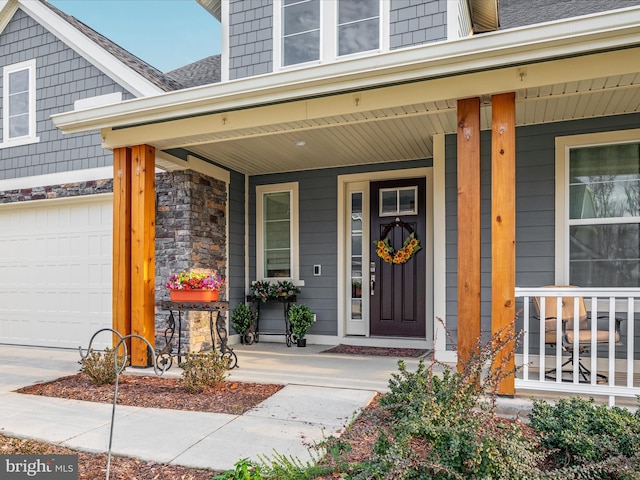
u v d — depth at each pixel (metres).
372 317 7.04
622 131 4.92
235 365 5.18
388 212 6.99
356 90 4.02
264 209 7.61
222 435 3.18
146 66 7.31
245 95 4.14
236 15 6.24
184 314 6.00
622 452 2.53
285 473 2.51
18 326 7.14
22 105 7.38
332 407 3.77
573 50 3.19
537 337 5.10
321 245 7.17
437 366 5.23
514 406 3.49
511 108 3.62
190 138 4.84
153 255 5.12
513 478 2.28
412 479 2.34
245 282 7.43
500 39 3.30
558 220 5.11
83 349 6.41
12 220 7.32
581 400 3.09
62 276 6.86
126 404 3.96
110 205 6.57
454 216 5.48
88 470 2.70
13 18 7.50
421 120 4.99
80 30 6.92
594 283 5.02
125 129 4.99
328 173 7.19
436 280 5.53
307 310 6.86
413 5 5.43
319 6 5.86
